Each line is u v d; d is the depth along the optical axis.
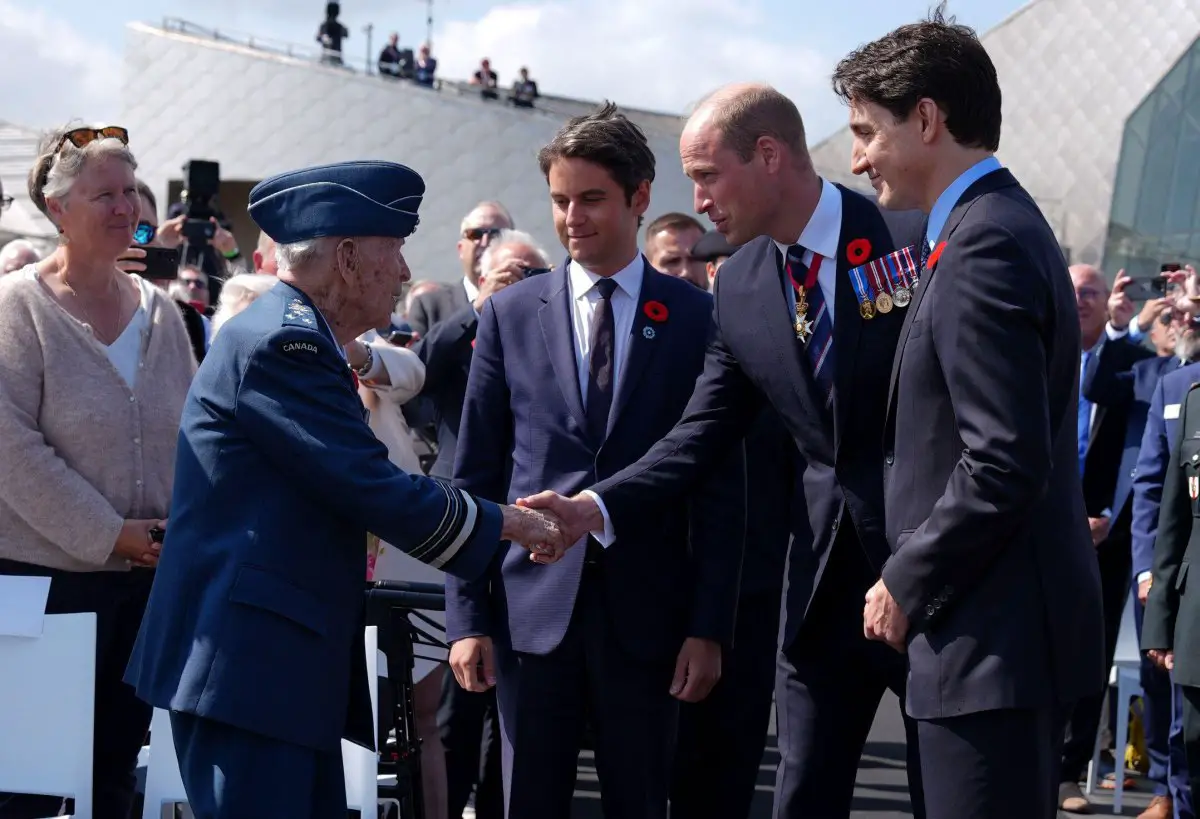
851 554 3.07
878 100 2.67
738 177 3.05
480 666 3.39
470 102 24.70
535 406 3.40
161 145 25.72
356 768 3.32
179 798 3.21
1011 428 2.45
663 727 3.34
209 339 3.90
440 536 2.71
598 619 3.28
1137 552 5.10
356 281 2.73
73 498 3.43
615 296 3.44
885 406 2.96
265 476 2.63
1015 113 22.16
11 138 18.05
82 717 3.16
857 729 3.17
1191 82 20.70
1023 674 2.54
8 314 3.51
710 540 3.37
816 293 3.08
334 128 25.06
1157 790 5.41
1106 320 6.00
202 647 2.56
